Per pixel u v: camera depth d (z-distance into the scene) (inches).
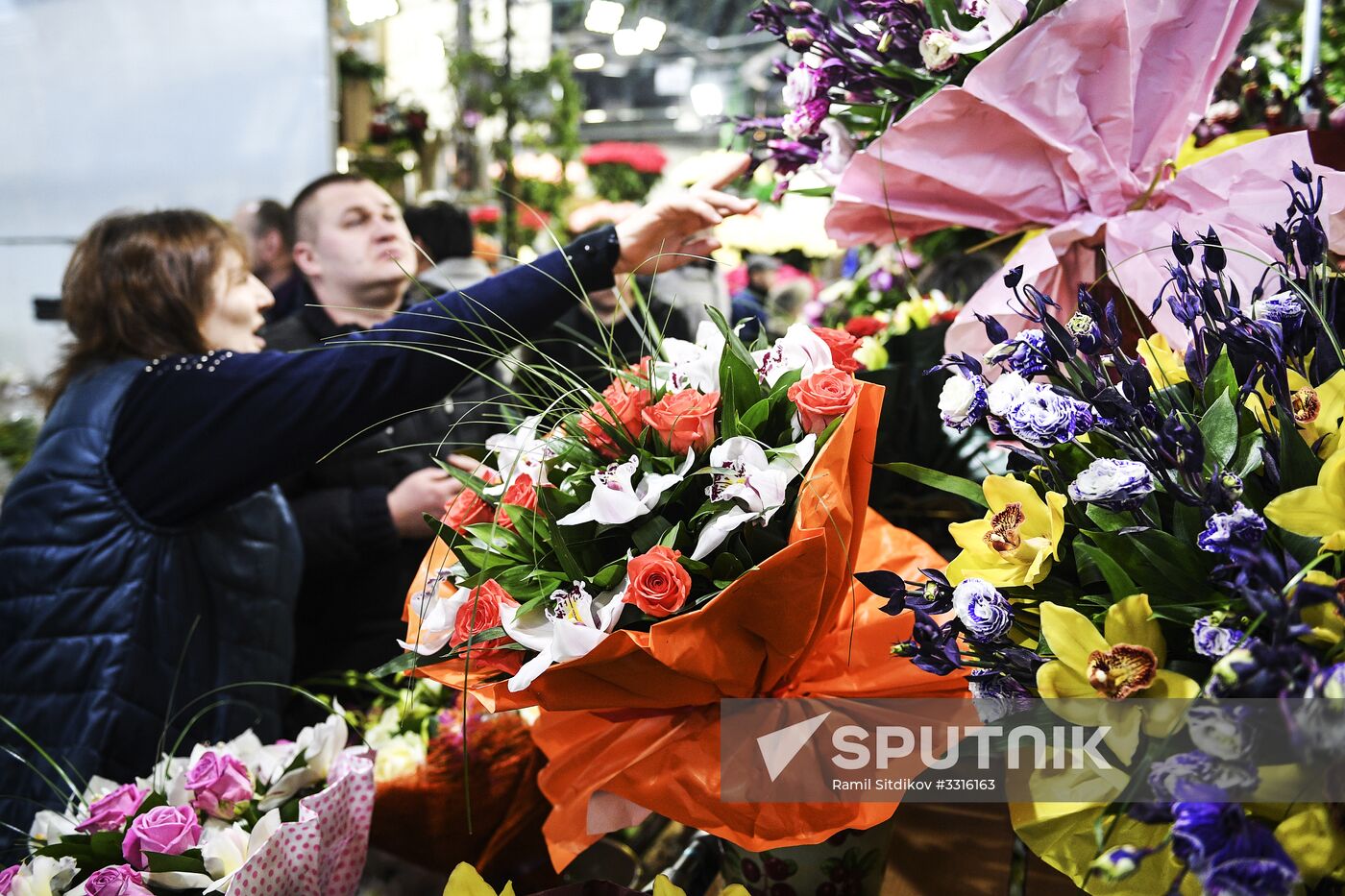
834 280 170.9
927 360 48.7
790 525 29.9
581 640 27.5
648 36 240.8
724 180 45.7
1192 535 23.9
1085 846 24.9
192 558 56.3
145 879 31.4
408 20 241.4
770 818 29.4
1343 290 27.6
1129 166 39.6
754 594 28.2
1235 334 24.4
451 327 46.0
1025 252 39.3
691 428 30.0
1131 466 22.5
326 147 129.5
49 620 53.4
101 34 120.6
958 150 39.2
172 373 53.5
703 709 31.4
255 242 105.4
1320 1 50.0
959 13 39.1
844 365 34.0
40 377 121.6
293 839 31.3
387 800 41.8
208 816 34.8
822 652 32.5
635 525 30.1
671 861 42.2
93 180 122.7
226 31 124.3
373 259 81.4
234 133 126.5
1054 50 36.4
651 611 27.4
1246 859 18.6
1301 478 23.7
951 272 65.4
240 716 58.3
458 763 41.5
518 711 43.9
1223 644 21.4
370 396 48.7
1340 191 34.9
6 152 119.3
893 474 45.4
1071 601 25.9
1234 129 51.1
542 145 219.3
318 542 71.8
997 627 23.6
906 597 25.8
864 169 40.4
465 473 34.6
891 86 41.3
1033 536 26.2
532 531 31.2
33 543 54.4
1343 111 46.5
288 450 50.6
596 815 31.6
